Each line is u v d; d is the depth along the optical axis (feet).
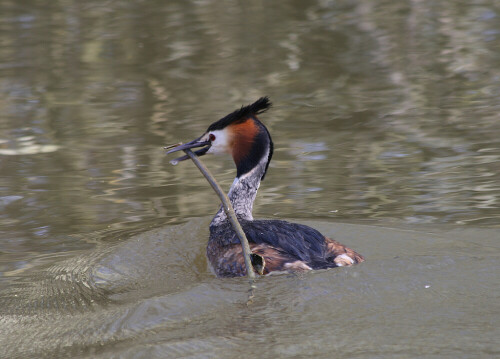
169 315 25.20
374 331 22.36
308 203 41.24
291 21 93.45
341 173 45.91
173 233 36.83
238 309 24.95
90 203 42.39
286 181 44.86
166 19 94.89
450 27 87.25
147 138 53.31
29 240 37.19
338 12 97.76
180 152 50.90
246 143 35.81
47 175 47.19
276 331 22.90
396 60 74.59
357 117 57.36
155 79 69.97
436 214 38.52
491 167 45.68
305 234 30.19
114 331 24.52
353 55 76.84
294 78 69.05
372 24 90.22
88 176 46.83
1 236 37.68
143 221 39.75
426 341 21.50
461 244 32.58
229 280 27.48
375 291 25.31
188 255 33.96
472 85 65.05
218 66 73.77
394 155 48.73
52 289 30.37
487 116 56.29
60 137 54.29
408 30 86.53
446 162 46.98
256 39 83.87
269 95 63.93
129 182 45.98
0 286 31.01
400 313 23.56
